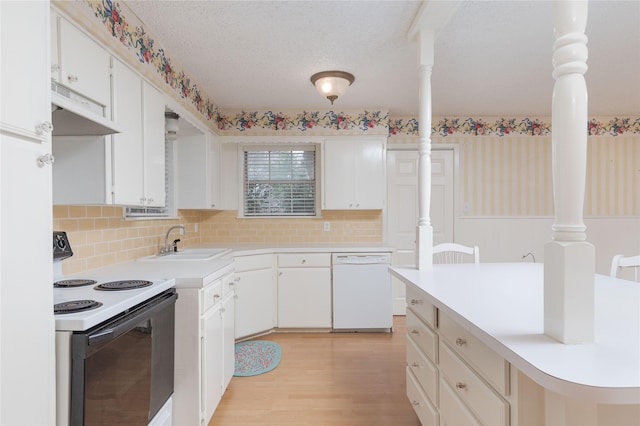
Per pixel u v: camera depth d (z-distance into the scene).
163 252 2.67
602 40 2.20
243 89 3.06
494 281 1.66
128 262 2.25
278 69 2.65
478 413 1.09
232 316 2.34
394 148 3.95
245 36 2.14
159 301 1.55
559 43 0.84
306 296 3.34
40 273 0.95
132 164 1.81
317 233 3.83
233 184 3.82
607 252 3.90
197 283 1.74
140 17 1.91
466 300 1.28
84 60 1.45
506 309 1.16
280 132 3.66
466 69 2.64
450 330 1.32
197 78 2.81
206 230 3.80
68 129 1.46
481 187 3.95
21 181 0.89
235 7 1.83
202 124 3.02
